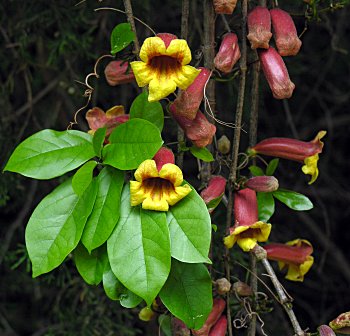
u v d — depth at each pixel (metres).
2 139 0.95
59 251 0.63
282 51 0.66
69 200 0.65
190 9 0.92
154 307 0.73
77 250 0.66
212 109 0.70
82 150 0.65
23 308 1.09
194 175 1.02
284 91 0.66
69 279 0.93
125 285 0.62
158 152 0.65
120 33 0.67
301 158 0.72
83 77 0.94
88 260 0.66
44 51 0.96
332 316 1.14
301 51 1.05
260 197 0.72
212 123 0.70
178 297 0.66
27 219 1.01
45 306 1.04
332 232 1.18
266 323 1.00
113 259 0.62
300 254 0.73
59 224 0.64
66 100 0.98
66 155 0.65
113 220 0.63
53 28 0.95
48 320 1.06
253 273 0.72
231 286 0.71
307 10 0.69
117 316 0.94
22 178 0.96
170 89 0.62
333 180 1.18
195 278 0.66
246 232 0.68
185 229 0.62
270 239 1.05
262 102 0.90
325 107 1.08
